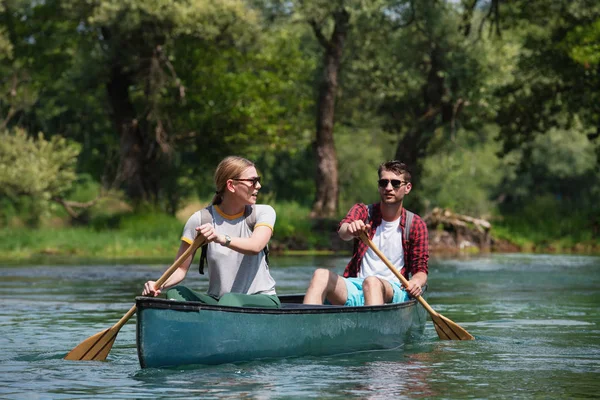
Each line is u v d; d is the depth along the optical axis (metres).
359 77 44.16
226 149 40.91
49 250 29.34
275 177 61.16
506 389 6.05
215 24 35.91
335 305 7.98
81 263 23.12
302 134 44.53
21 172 32.19
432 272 19.67
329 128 39.81
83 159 49.34
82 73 37.62
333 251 32.19
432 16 37.78
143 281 16.72
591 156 61.50
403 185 8.41
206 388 6.01
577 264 22.94
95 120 49.84
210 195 52.56
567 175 62.66
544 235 34.28
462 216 33.53
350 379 6.39
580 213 36.72
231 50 39.59
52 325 9.80
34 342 8.38
